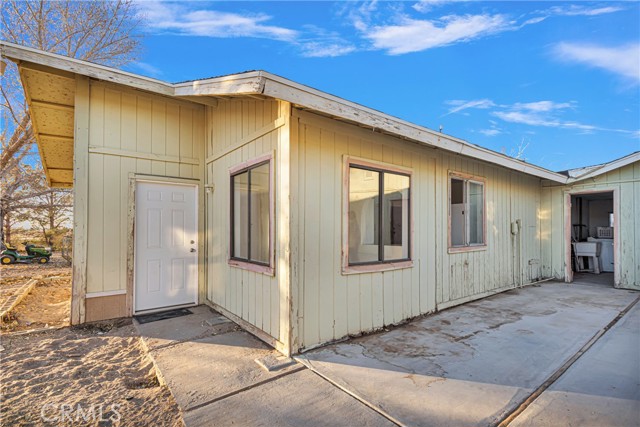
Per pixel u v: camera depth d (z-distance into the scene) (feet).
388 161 14.48
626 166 23.54
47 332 13.58
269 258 12.10
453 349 11.50
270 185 12.03
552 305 18.22
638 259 22.80
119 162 15.80
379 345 11.88
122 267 15.67
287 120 11.10
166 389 8.95
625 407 7.82
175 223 17.35
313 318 11.50
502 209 22.84
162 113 17.11
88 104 15.03
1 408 7.98
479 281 20.20
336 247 12.32
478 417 7.38
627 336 12.95
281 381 9.09
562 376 9.46
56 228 50.67
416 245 15.75
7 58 12.19
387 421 7.25
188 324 14.39
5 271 30.01
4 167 36.55
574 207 34.19
